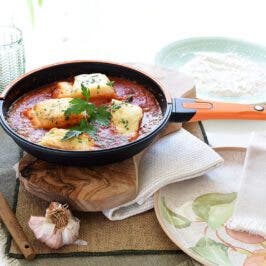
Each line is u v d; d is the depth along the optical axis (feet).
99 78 4.35
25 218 4.06
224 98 4.89
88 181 4.08
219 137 4.68
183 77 4.83
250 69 5.22
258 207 4.03
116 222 4.09
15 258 3.87
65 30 5.94
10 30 5.30
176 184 4.26
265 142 4.24
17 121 4.14
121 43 5.73
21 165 4.14
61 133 4.00
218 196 4.22
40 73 4.37
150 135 3.96
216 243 3.95
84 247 3.94
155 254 3.94
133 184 4.07
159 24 6.09
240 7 6.55
